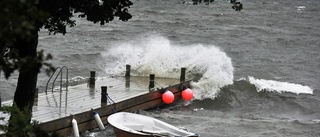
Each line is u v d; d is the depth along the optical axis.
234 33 138.38
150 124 40.62
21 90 28.61
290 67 87.62
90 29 132.50
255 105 57.22
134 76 59.44
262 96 60.19
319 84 72.50
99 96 47.31
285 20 185.38
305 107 57.56
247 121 49.03
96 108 41.88
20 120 18.48
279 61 93.56
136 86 53.25
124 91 50.19
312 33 146.38
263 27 156.88
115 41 114.06
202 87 58.62
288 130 46.12
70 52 94.62
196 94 57.56
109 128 42.94
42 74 68.44
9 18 13.25
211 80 59.69
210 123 47.75
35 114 39.09
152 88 52.00
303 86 65.56
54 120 36.91
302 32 147.62
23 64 14.80
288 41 125.19
